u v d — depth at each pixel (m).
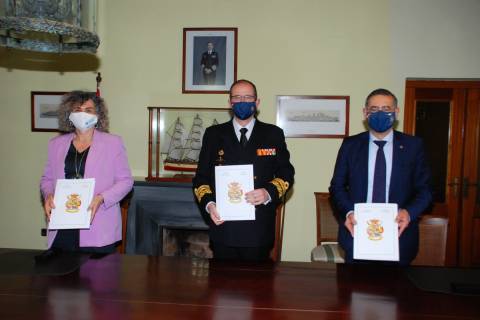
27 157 3.40
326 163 3.21
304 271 1.49
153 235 3.08
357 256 1.59
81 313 1.11
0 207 3.44
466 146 3.42
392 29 3.14
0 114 3.40
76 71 3.35
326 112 3.19
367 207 1.65
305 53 3.19
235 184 1.84
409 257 1.89
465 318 1.11
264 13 3.20
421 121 3.42
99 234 1.93
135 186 3.06
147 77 3.30
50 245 1.96
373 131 1.97
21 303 1.17
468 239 3.48
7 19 1.48
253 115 2.12
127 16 3.29
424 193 1.86
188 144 3.23
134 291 1.27
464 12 3.11
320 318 1.10
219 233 1.99
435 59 3.13
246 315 1.11
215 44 3.23
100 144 2.02
